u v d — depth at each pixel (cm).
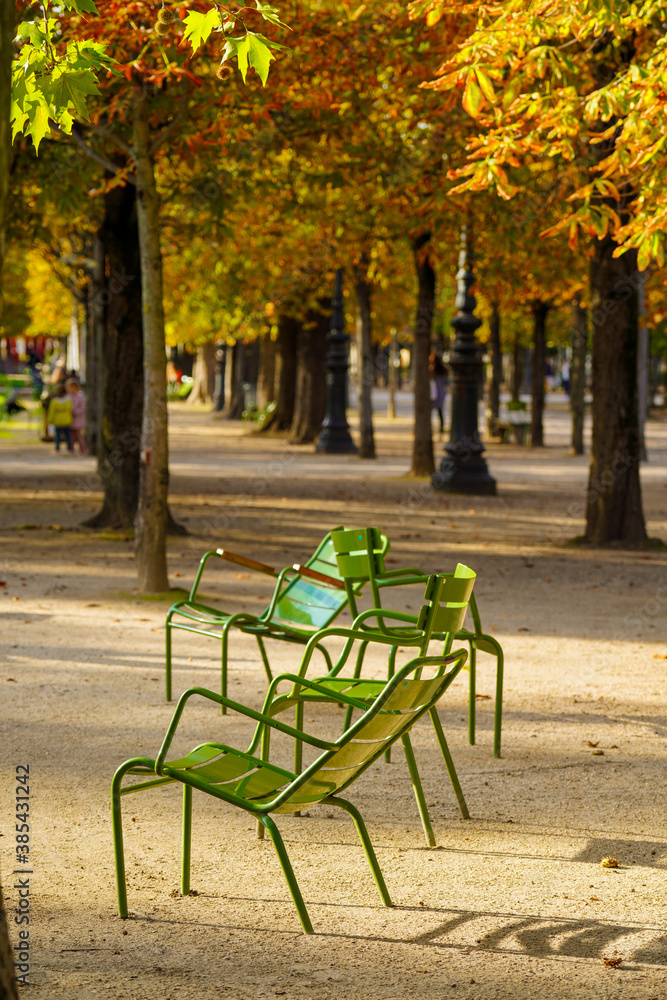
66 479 2261
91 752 602
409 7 823
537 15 734
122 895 405
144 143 1022
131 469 1543
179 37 824
